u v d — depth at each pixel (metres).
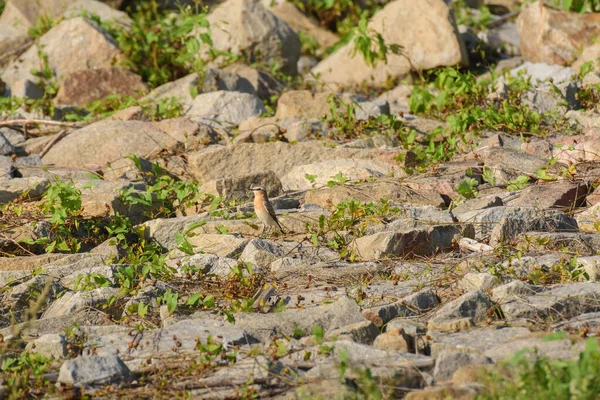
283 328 11.66
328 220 15.12
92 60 29.08
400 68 28.83
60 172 19.55
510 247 13.75
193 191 17.52
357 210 15.41
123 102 26.02
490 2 37.72
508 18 35.62
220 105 24.34
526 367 9.04
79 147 20.97
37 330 12.45
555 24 28.80
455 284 12.76
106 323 12.72
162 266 13.75
